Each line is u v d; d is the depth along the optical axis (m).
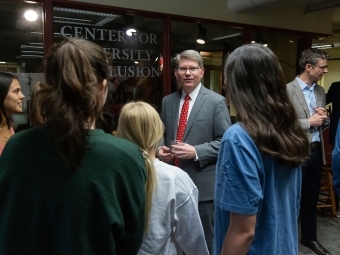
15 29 2.44
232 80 0.96
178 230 1.17
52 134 0.63
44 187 0.64
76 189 0.63
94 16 2.75
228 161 0.88
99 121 0.78
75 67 0.64
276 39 3.87
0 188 0.66
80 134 0.62
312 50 2.40
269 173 0.90
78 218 0.63
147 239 1.09
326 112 2.38
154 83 3.10
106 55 0.75
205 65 3.39
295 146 0.90
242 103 0.92
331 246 2.63
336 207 3.46
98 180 0.64
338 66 7.59
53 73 0.65
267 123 0.89
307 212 2.56
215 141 1.84
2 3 2.37
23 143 0.67
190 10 3.16
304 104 2.39
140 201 0.71
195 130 1.88
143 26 2.99
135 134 1.16
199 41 3.32
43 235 0.65
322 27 4.16
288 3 3.06
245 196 0.85
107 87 0.79
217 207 0.98
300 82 2.45
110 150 0.67
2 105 1.76
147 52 3.04
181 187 1.14
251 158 0.86
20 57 2.47
